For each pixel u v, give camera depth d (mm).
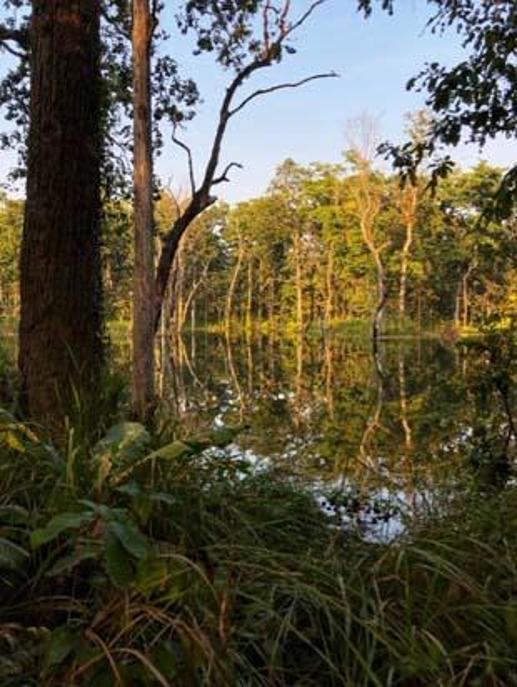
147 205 4918
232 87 7254
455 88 4668
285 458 7602
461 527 3537
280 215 57406
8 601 2381
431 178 5141
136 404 4336
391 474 6641
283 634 2371
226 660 2053
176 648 2012
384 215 46438
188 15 9102
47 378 4809
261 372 22328
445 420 8953
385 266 47781
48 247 4938
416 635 2344
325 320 52219
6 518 2496
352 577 2723
